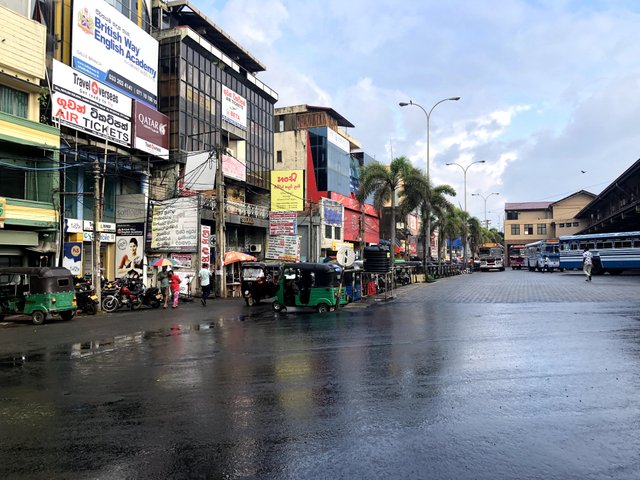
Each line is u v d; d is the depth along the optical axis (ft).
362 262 89.66
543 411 18.22
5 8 62.23
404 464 13.76
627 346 30.27
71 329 46.85
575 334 35.04
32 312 52.34
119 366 28.43
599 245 130.11
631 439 15.37
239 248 112.57
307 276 58.03
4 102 63.93
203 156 91.61
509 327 39.32
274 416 18.22
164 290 70.64
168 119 92.68
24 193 67.00
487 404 19.20
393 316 50.52
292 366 27.14
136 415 18.70
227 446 15.34
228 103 113.50
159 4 104.01
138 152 85.71
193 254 85.35
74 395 21.98
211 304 72.84
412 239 222.48
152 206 86.22
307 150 145.69
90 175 78.07
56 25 72.33
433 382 22.77
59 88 68.13
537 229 298.76
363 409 18.89
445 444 15.17
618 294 65.82
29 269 53.11
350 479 12.91
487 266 205.98
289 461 14.11
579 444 15.01
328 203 139.13
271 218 114.42
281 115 167.43
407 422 17.29
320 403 19.84
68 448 15.42
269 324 47.01
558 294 68.85
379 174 101.91
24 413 19.29
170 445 15.51
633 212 130.82
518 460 13.92
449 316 48.49
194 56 101.50
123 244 83.61
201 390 22.31
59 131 67.72
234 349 33.24
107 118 76.95
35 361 30.58
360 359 28.66
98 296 62.64
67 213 73.82
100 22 76.54
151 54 90.22
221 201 84.02
